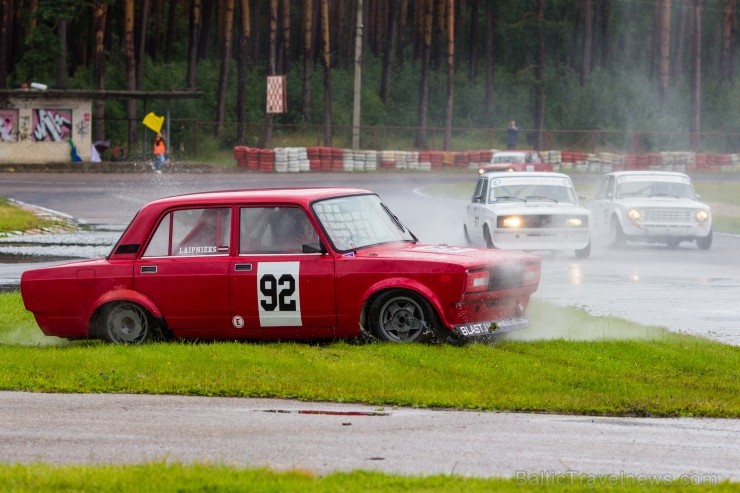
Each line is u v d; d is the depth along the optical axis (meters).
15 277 68.38
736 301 58.50
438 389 34.62
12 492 21.95
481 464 25.77
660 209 92.00
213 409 32.34
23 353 40.41
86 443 27.97
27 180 178.75
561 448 27.58
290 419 30.92
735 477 24.77
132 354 39.38
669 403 32.81
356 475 23.48
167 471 23.52
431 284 40.44
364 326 41.41
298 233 41.94
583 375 36.41
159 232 42.88
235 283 41.78
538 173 87.62
